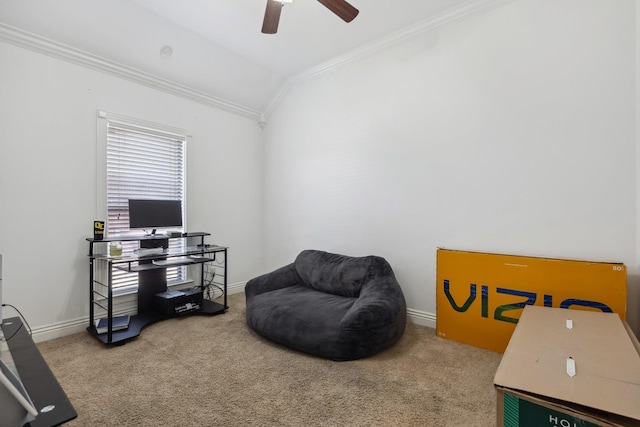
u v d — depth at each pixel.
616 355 1.23
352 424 1.55
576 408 0.95
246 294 3.14
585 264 2.04
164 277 3.34
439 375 2.00
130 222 2.97
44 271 2.61
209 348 2.42
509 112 2.47
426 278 2.92
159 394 1.80
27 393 0.91
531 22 2.38
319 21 2.90
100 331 2.56
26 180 2.53
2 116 2.42
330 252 3.68
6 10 2.33
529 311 1.84
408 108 3.03
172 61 3.27
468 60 2.67
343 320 2.23
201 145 3.81
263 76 3.93
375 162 3.28
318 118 3.81
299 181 4.04
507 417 1.05
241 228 4.25
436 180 2.85
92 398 1.76
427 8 2.71
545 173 2.32
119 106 3.08
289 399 1.75
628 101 2.04
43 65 2.61
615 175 2.08
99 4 2.56
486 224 2.58
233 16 2.84
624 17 2.05
